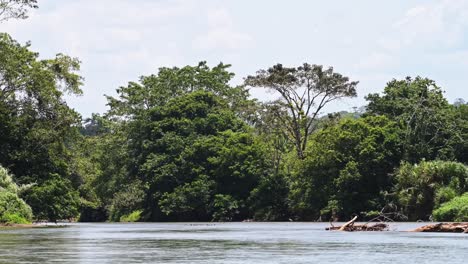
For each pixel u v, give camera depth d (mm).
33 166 67125
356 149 75688
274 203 84750
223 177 89062
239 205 86562
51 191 64688
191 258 18016
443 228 38344
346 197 74688
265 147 88312
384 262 16734
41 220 66000
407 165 68250
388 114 82562
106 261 16984
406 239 28688
